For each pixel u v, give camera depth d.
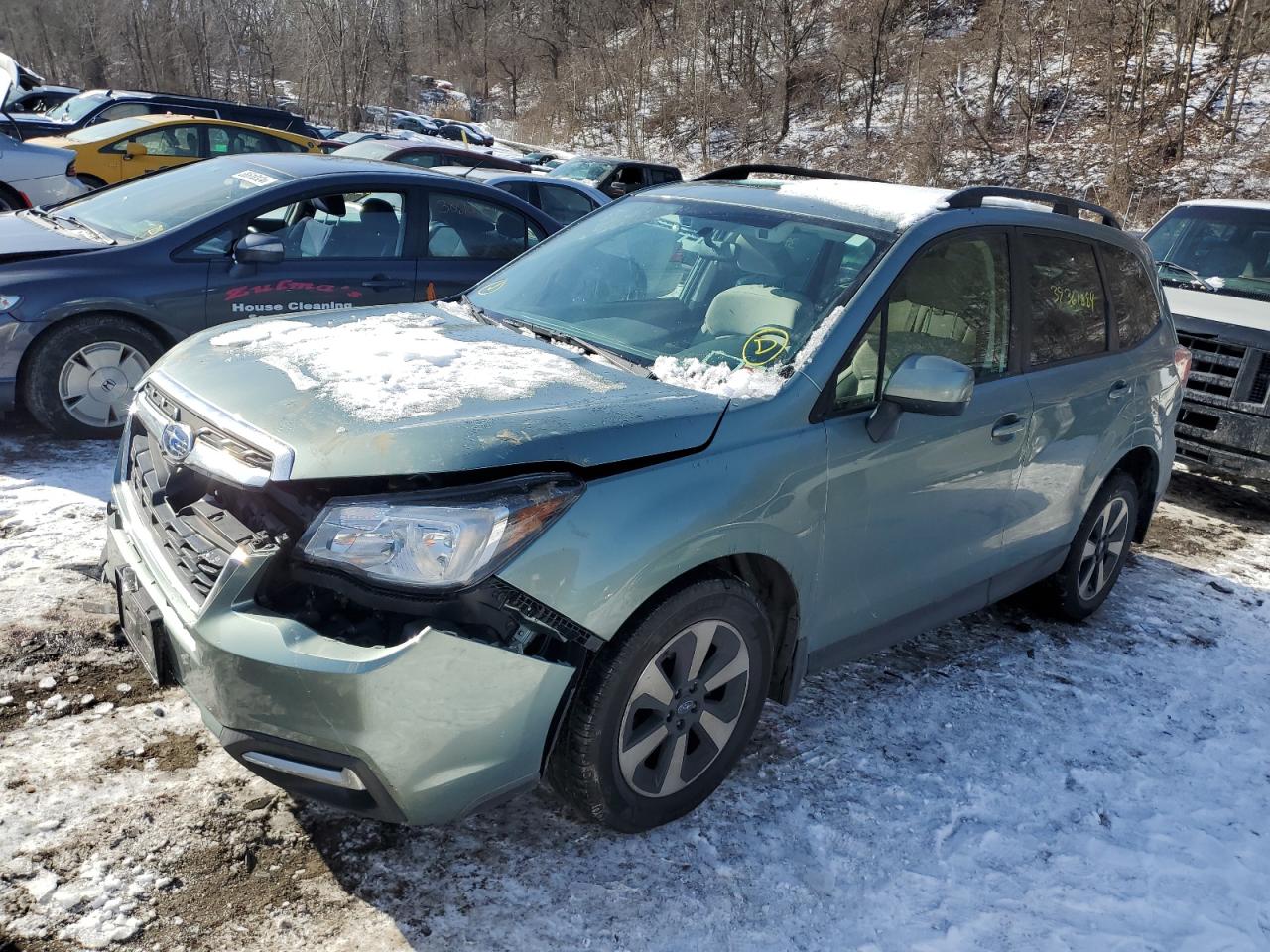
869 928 2.64
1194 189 28.69
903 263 3.30
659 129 49.53
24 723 3.03
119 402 5.57
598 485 2.51
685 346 3.25
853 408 3.10
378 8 60.47
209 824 2.71
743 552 2.76
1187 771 3.54
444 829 2.80
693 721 2.84
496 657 2.35
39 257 5.41
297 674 2.25
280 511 2.44
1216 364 6.53
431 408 2.58
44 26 56.47
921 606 3.59
